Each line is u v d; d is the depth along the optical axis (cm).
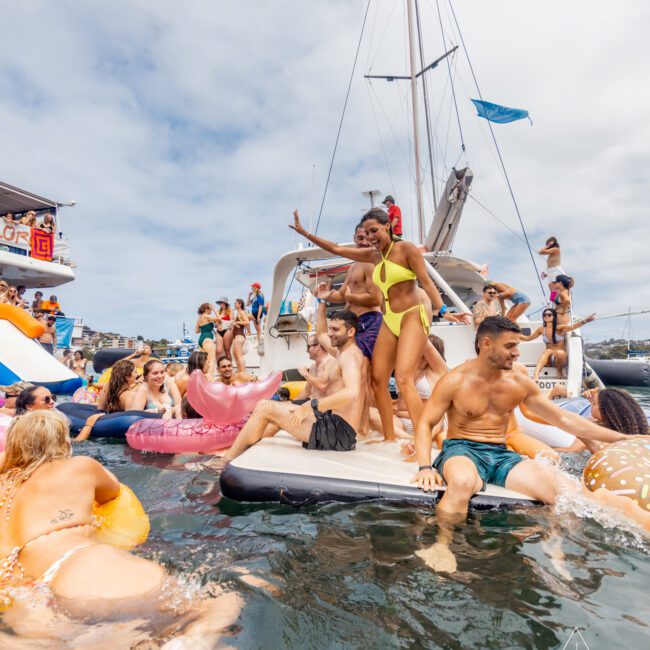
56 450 230
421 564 207
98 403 600
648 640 152
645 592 182
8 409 532
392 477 302
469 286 867
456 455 293
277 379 452
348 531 246
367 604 176
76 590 175
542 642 151
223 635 157
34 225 1748
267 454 342
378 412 444
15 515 212
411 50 1422
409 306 369
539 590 184
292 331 797
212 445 452
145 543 236
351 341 402
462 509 269
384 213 361
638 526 241
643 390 1258
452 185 742
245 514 277
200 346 886
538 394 303
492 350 286
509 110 1057
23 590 180
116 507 253
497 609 171
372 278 400
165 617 166
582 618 165
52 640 153
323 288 512
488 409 303
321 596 182
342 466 321
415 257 350
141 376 645
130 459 428
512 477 284
